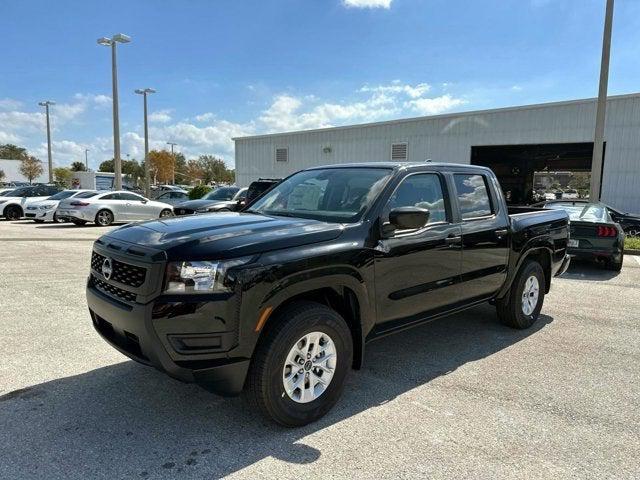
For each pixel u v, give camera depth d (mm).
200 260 2883
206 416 3391
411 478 2719
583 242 9508
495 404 3648
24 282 7508
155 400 3615
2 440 3049
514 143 20891
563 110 19625
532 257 5762
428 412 3512
